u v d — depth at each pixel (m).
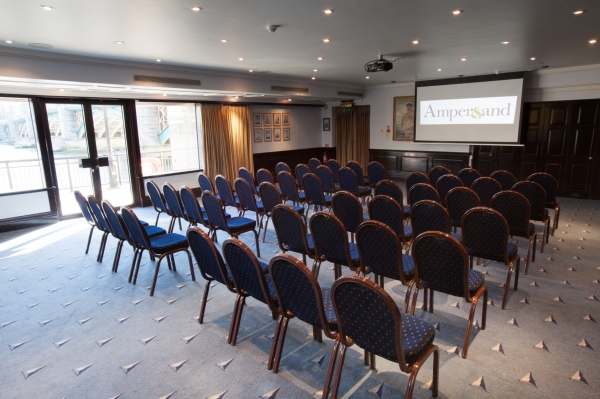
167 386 2.33
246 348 2.71
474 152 9.23
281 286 2.19
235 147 9.41
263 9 3.42
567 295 3.39
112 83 5.57
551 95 8.07
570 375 2.33
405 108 10.26
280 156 10.89
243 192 5.16
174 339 2.86
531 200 4.31
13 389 2.36
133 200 7.83
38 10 3.23
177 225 6.18
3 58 4.54
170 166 8.49
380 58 5.97
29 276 4.20
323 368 2.45
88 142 7.01
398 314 1.67
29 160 6.35
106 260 4.67
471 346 2.63
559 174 8.24
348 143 11.53
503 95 8.34
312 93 9.09
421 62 6.68
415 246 2.49
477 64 7.04
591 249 4.59
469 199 3.93
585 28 4.39
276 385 2.30
